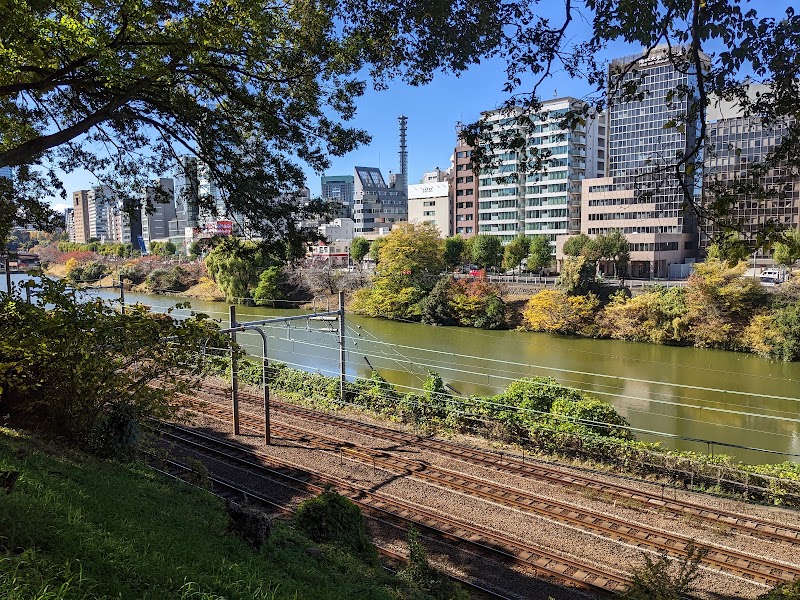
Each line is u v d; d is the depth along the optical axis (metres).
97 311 11.82
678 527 13.44
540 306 42.69
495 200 74.88
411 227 52.41
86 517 6.80
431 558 12.23
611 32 5.15
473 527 13.37
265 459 17.97
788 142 5.66
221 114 11.28
